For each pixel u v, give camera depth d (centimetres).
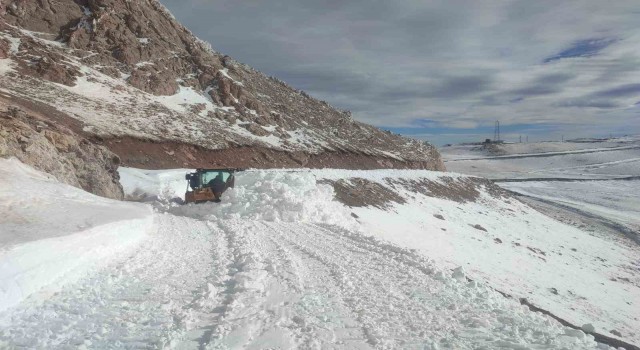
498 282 2081
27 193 945
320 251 1017
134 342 467
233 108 5316
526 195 8400
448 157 18025
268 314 572
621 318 2162
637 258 4466
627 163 14288
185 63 5650
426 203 4103
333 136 6350
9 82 3297
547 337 529
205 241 1068
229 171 1892
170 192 2127
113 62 4744
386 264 902
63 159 1452
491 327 561
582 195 8694
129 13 5500
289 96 7450
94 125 3144
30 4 4762
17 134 1268
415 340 508
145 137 3350
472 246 2922
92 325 504
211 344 468
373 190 3550
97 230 771
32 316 513
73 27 4912
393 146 7462
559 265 3262
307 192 1769
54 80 3778
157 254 880
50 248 626
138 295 618
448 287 754
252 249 977
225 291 661
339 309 607
